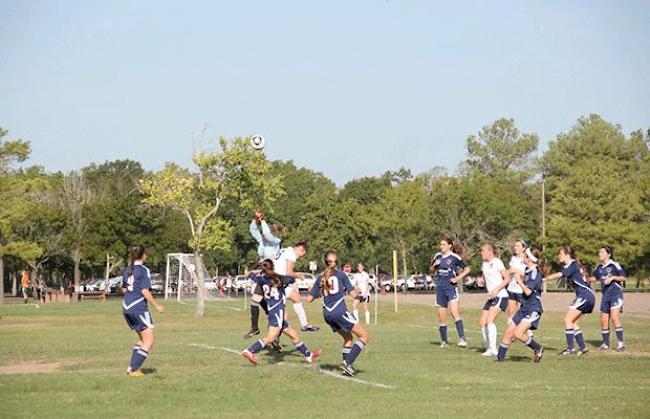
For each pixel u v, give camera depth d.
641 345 28.69
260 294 25.33
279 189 61.34
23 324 46.94
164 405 16.34
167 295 95.50
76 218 103.56
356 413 15.30
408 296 87.44
